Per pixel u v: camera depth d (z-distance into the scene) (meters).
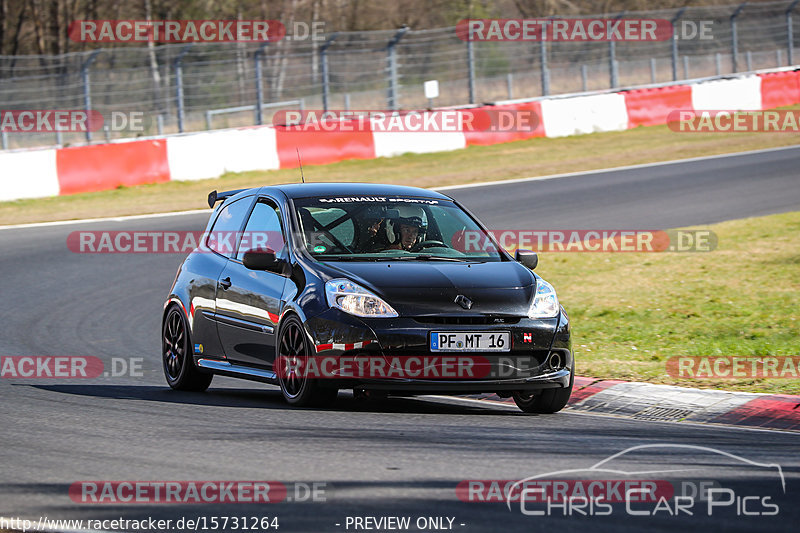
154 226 66.81
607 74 118.75
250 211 30.30
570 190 75.69
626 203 69.44
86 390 30.30
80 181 81.81
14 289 49.72
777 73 124.19
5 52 146.25
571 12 163.00
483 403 28.83
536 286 26.75
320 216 28.31
